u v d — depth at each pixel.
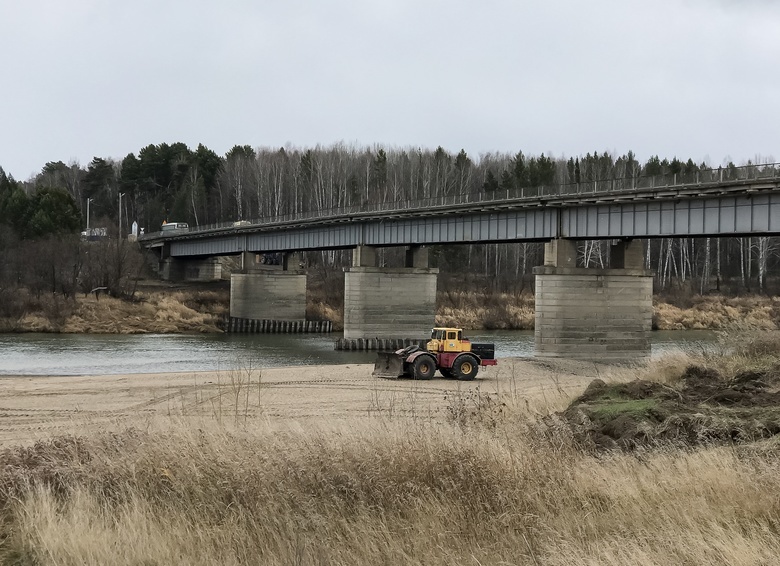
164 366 63.97
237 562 11.54
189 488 13.73
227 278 145.38
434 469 13.48
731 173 53.41
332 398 34.56
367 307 85.81
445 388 38.91
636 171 167.38
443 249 144.75
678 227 55.94
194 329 103.38
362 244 89.12
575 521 11.95
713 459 13.45
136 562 11.59
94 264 113.00
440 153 171.38
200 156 191.12
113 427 22.58
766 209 50.59
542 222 66.75
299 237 101.69
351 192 156.62
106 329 97.94
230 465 14.12
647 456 14.90
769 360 30.38
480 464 13.45
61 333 95.56
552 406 24.33
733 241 163.62
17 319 96.62
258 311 109.56
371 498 12.97
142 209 186.25
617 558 10.48
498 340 90.62
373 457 13.88
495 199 73.31
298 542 11.33
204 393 37.50
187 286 129.62
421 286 87.94
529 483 13.05
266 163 170.12
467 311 115.94
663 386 23.70
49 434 24.86
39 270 108.38
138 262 128.50
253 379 43.56
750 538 10.81
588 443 16.72
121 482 14.20
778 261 158.38
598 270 62.81
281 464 13.95
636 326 63.31
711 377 27.00
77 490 13.90
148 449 15.51
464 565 11.12
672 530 11.10
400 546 11.57
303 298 111.81
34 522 12.80
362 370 49.03
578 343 62.00
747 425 16.53
